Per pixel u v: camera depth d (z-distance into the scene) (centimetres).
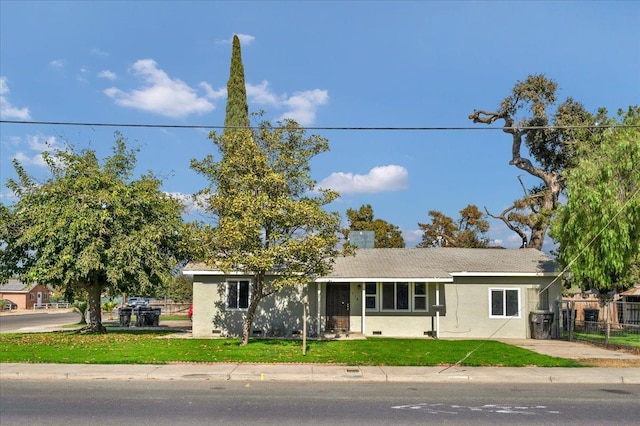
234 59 3844
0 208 2498
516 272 2508
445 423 939
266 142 2067
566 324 2742
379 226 5069
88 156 2594
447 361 1700
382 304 2555
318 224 1975
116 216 2462
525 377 1452
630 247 2141
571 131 3875
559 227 2450
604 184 2200
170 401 1120
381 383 1397
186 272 2488
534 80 4047
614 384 1405
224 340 2272
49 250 2372
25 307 7631
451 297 2547
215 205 1955
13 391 1238
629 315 2391
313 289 2517
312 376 1450
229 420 948
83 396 1175
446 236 4959
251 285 2516
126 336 2481
